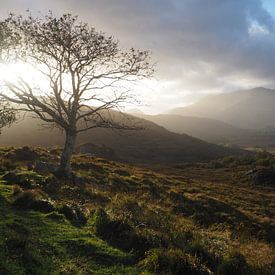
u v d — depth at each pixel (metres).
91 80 31.05
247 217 29.67
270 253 16.92
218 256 12.55
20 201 14.21
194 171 72.25
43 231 11.61
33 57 29.78
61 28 30.03
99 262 10.36
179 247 12.64
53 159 40.38
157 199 29.91
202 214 27.62
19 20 29.48
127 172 41.81
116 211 15.93
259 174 58.19
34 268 8.82
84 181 29.92
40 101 32.88
